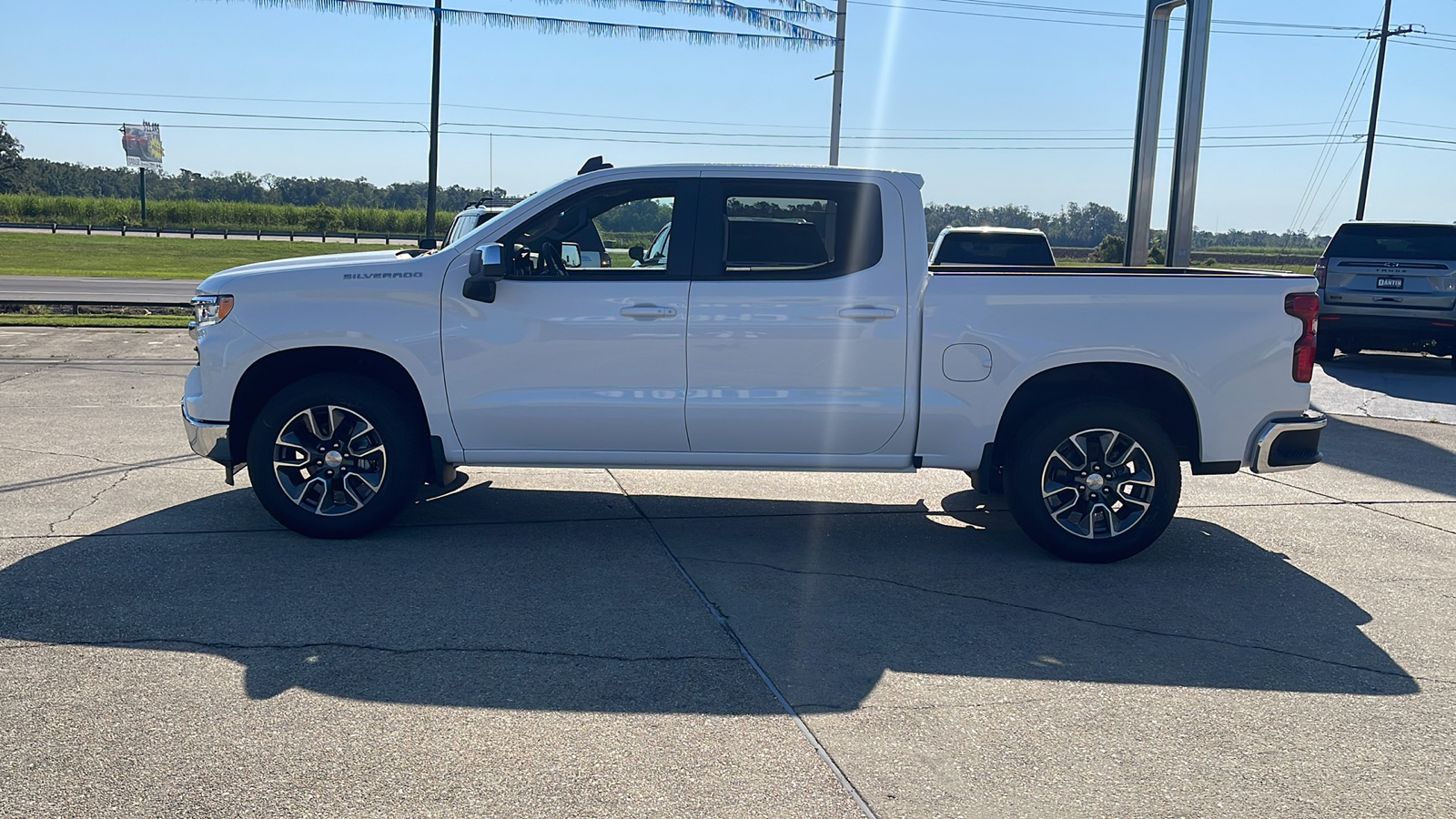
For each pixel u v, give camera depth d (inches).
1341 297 583.8
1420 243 578.6
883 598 205.0
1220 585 218.8
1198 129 537.0
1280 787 135.3
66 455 308.7
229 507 257.9
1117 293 227.1
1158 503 229.3
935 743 144.8
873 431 230.4
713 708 154.1
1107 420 226.4
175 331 627.8
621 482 300.4
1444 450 373.4
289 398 227.3
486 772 133.8
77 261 1555.1
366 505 230.8
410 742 141.3
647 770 135.3
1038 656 177.5
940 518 269.1
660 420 229.9
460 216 448.8
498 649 173.9
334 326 227.6
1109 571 227.6
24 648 169.6
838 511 274.1
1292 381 230.4
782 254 229.6
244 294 229.1
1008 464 232.5
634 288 227.8
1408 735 150.7
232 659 167.2
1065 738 147.5
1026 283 227.3
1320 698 163.2
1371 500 300.4
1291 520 276.5
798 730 147.9
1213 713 157.0
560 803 126.9
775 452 232.5
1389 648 185.0
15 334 596.4
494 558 223.8
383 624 183.6
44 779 129.6
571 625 185.5
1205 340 227.5
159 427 350.6
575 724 147.7
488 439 232.5
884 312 226.8
